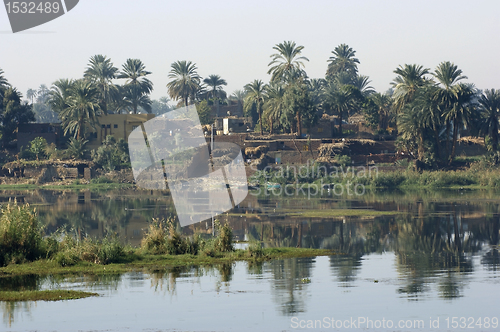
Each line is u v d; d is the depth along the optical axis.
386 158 149.00
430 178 134.00
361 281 27.89
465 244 44.84
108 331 19.05
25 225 34.59
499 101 150.00
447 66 143.00
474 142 156.50
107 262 33.47
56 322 20.08
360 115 196.75
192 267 32.44
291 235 51.75
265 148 152.00
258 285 26.91
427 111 141.88
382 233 52.97
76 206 85.50
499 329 19.19
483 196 104.50
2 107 174.50
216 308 22.25
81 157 155.88
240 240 48.12
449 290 25.58
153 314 21.23
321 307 22.38
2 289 26.22
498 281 27.77
